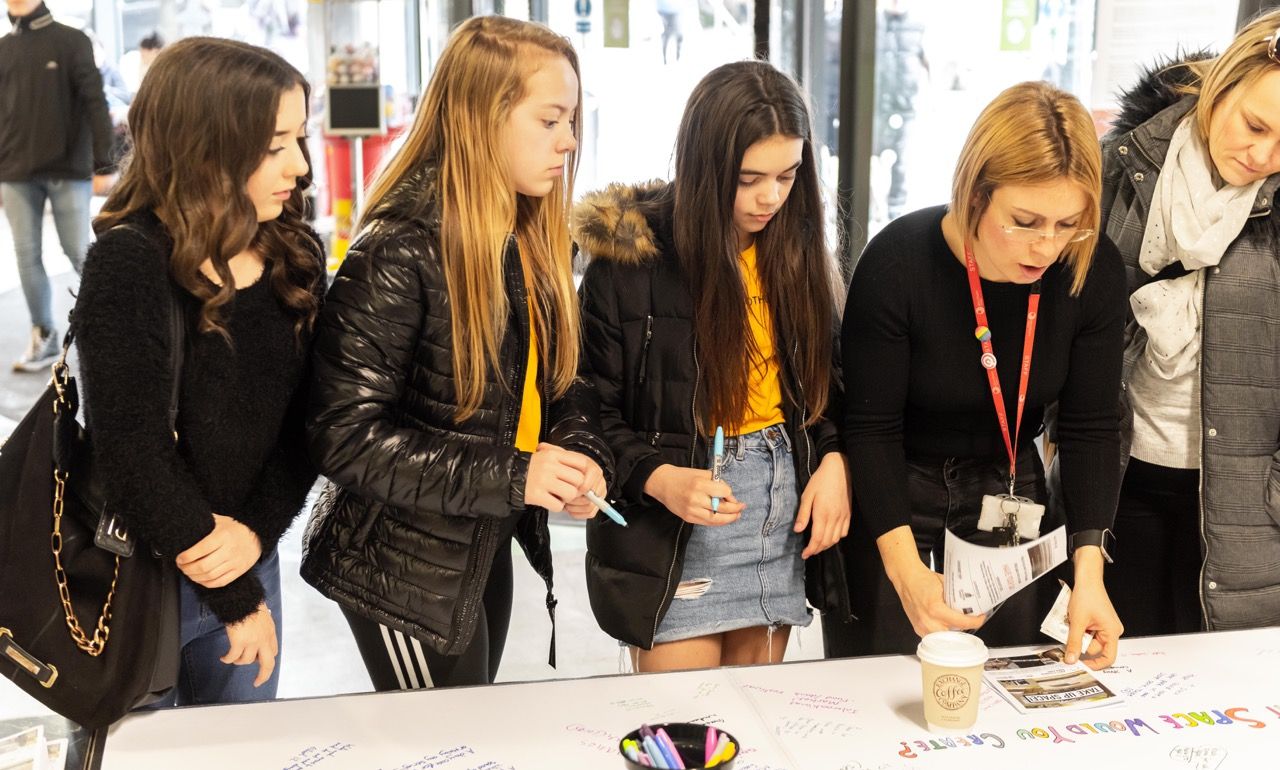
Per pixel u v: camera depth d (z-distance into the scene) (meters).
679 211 1.73
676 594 1.86
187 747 1.34
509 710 1.44
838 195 3.33
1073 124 1.46
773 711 1.44
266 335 1.47
